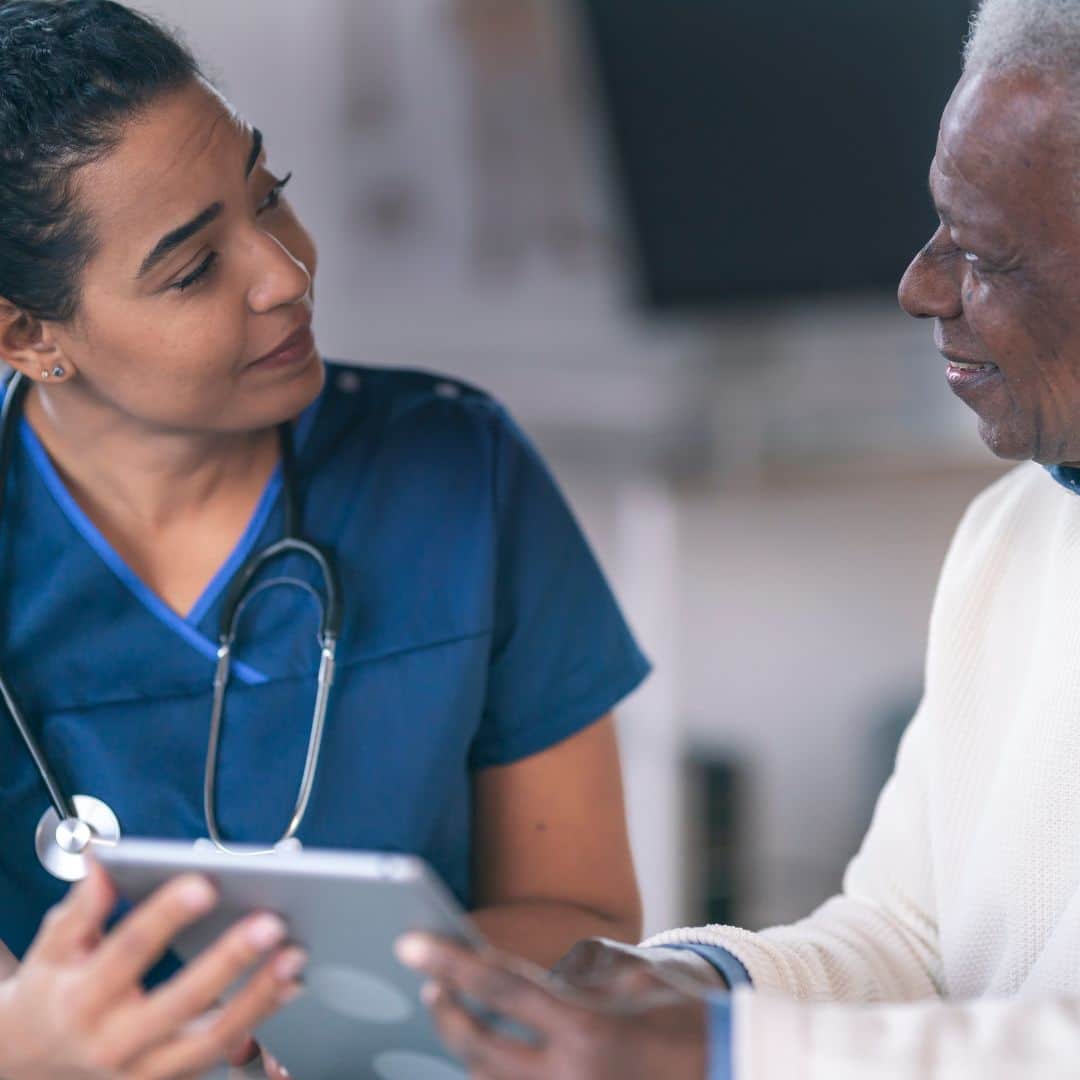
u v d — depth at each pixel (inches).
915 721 65.9
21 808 63.7
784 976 57.6
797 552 176.9
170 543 67.0
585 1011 43.8
